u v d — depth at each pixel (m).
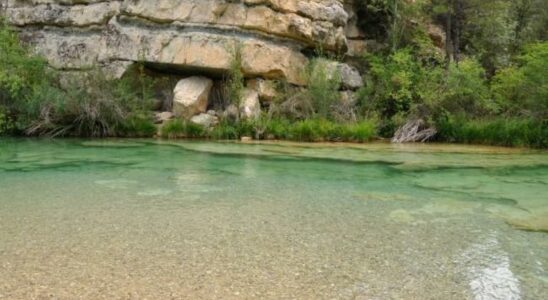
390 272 4.00
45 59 16.72
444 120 15.64
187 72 16.52
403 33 18.94
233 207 6.15
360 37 19.45
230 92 15.59
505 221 5.71
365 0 19.05
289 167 9.58
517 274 4.00
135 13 16.36
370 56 18.23
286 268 4.04
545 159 11.09
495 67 20.83
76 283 3.66
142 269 3.96
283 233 5.02
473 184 8.09
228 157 10.79
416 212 6.07
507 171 9.40
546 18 21.08
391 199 6.84
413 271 4.04
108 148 12.16
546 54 14.78
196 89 15.89
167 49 15.88
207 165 9.67
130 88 16.28
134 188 7.31
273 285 3.70
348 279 3.84
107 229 5.07
